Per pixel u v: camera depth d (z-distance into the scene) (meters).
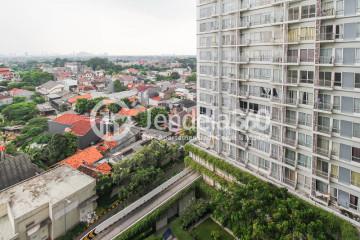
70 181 48.62
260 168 48.12
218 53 52.78
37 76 185.25
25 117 104.06
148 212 47.44
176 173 61.97
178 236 44.81
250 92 48.22
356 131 34.38
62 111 115.19
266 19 43.91
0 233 39.62
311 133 39.41
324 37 35.84
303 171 41.22
